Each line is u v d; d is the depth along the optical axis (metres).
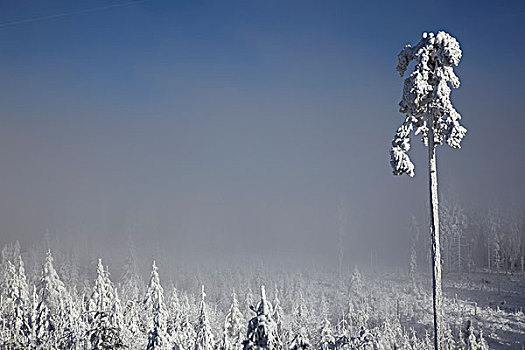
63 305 49.25
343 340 28.62
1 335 50.47
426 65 12.70
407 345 64.38
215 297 121.50
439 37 12.59
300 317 73.06
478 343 64.12
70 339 36.12
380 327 73.88
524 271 125.19
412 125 13.48
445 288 110.06
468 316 88.50
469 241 143.75
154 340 34.97
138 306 60.66
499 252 134.12
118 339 29.09
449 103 12.65
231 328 50.38
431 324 85.00
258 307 20.72
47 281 68.81
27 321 51.59
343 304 102.44
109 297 60.06
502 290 105.88
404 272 138.50
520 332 79.44
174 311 59.41
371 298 101.88
